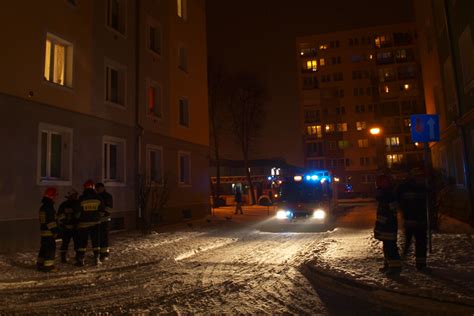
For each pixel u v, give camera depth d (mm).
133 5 19547
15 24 12867
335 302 6793
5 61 12453
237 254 12039
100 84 16859
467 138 17203
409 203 8367
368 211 28953
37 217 13242
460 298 6258
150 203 19391
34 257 11305
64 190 14508
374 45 71125
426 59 24797
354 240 13195
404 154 67312
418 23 26578
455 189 19266
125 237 15812
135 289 8062
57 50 15023
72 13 15422
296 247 13078
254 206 41844
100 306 6922
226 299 7113
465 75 16828
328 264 9352
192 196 24016
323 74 72312
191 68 25156
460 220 18656
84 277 9227
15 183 12562
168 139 21844
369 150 69000
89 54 16281
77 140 15344
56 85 14438
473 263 8664
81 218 10406
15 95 12742
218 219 23891
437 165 24734
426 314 5961
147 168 19719
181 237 15773
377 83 70125
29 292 7953
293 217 18062
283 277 8758
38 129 13555
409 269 8328
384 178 8266
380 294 6938
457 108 17625
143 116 19641
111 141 17562
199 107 25875
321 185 18453
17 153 12703
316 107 71562
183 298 7254
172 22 23203
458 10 16984
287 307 6555
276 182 20422
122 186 17844
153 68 20859
